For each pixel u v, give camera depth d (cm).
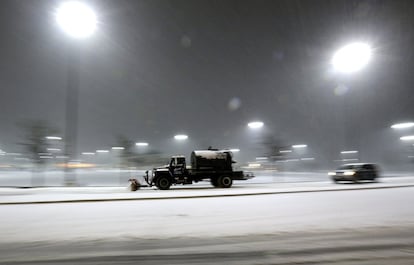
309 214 1102
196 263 597
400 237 777
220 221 988
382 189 2044
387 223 941
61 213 1152
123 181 3291
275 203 1389
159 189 2186
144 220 1010
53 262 608
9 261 615
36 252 671
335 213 1118
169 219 1025
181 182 2228
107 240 766
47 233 840
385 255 634
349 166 2616
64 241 758
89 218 1049
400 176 3509
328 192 1883
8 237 798
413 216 1053
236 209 1223
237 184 2609
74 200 1489
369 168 2597
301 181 2969
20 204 1407
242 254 648
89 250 684
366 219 1004
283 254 645
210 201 1480
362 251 662
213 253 656
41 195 1730
